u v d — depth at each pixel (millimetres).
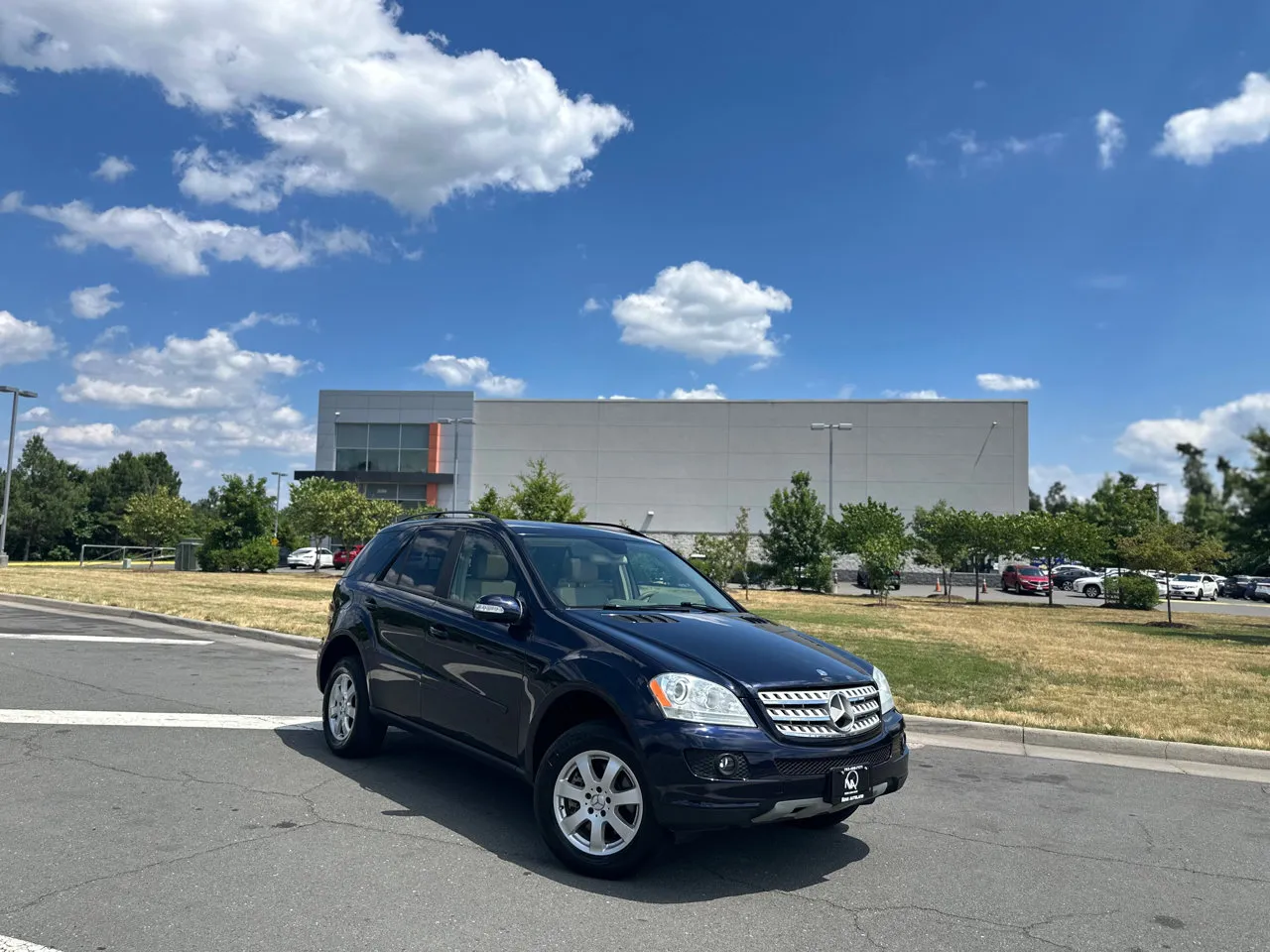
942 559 33156
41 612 16547
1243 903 4488
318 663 6902
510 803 5523
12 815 4949
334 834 4832
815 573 37812
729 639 4801
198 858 4402
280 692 9008
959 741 8328
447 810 5332
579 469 58938
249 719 7664
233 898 3928
